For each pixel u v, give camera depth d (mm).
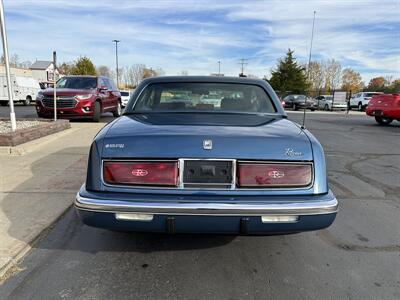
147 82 3586
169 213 2295
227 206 2289
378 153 8008
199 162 2379
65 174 5312
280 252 3084
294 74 49906
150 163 2375
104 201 2334
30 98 28312
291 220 2363
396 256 3037
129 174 2387
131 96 3486
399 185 5270
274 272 2752
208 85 3518
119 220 2352
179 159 2369
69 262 2850
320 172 2465
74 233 3387
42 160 6191
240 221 2328
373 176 5812
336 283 2604
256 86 3576
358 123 16109
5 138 6676
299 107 30922
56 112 10422
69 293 2426
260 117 3191
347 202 4461
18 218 3656
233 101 3465
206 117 3076
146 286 2529
